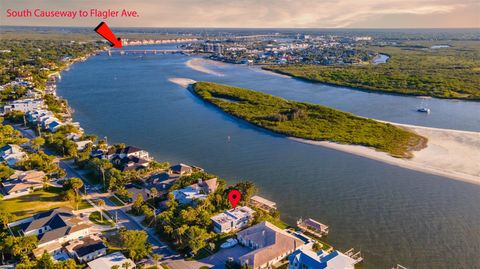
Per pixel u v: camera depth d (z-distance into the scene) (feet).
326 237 404.16
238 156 634.43
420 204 474.90
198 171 538.06
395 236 408.05
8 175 503.20
